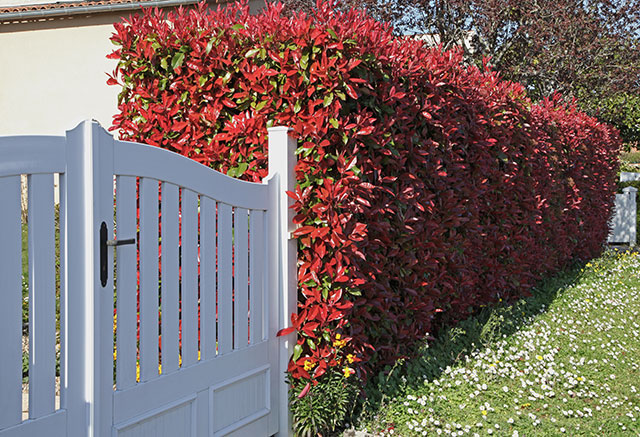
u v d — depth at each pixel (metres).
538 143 7.56
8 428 2.35
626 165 23.50
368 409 4.15
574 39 13.73
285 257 3.88
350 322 4.16
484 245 6.38
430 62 4.97
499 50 14.18
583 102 14.85
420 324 5.02
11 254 2.38
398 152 4.44
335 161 3.87
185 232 3.25
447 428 4.03
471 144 5.86
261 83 3.97
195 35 4.26
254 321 3.75
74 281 2.56
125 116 4.51
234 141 4.07
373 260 4.40
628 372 5.36
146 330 2.99
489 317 6.26
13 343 2.39
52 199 2.52
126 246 2.86
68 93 11.82
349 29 3.84
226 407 3.51
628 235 15.07
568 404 4.57
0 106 12.11
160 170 3.06
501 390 4.69
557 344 5.92
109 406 2.74
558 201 8.48
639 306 7.64
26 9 11.44
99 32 11.58
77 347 2.58
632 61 14.24
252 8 11.40
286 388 3.92
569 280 8.80
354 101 4.05
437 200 5.27
